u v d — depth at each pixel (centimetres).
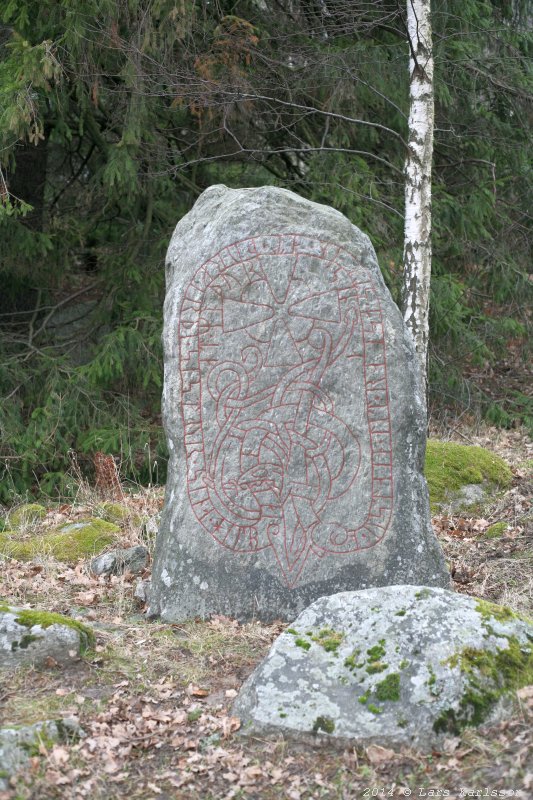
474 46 1016
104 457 816
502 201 1143
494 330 1100
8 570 607
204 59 870
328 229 544
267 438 538
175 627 518
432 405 1077
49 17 842
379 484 538
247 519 536
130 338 904
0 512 824
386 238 971
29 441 865
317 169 981
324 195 961
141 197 1048
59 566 618
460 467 743
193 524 538
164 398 547
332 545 536
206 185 1084
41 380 938
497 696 392
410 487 541
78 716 414
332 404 539
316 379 539
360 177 955
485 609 426
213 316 541
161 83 861
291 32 983
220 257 541
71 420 891
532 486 743
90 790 368
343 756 383
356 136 1020
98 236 1123
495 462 762
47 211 1157
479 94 1083
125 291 982
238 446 538
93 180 1033
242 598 532
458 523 686
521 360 1248
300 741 393
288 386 539
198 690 442
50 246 952
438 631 414
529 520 673
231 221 544
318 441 538
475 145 1082
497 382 1177
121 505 746
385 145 1047
